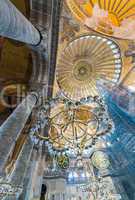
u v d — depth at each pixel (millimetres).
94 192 6512
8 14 4203
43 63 9383
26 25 5719
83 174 10906
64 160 9797
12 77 9523
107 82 12641
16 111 6969
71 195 10312
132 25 10703
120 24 10836
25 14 8531
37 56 9188
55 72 10836
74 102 6832
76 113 6840
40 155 9781
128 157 11281
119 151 11539
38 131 6789
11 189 4320
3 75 9453
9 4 4445
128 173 10914
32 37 6609
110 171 11070
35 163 9086
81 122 6672
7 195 4379
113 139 11602
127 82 12133
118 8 10391
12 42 9000
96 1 10094
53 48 9992
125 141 11656
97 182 6605
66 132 6578
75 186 10625
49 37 8719
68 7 9633
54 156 8641
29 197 7785
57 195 10516
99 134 6449
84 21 10531
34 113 8445
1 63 9375
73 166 10852
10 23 4359
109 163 11242
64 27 10320
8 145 5480
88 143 6414
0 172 4809
